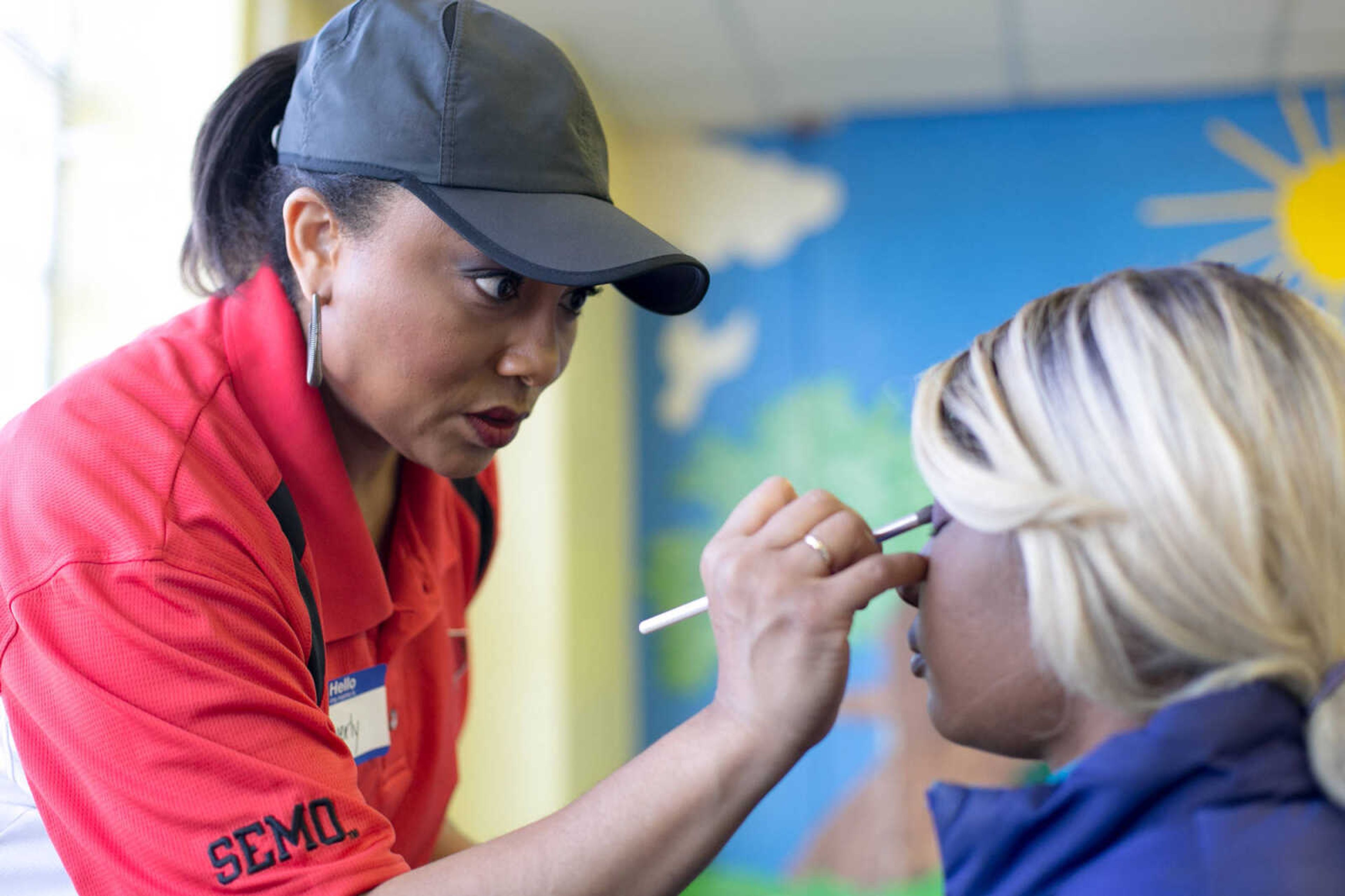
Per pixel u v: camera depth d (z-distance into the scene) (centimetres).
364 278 95
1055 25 319
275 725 84
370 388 99
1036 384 72
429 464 103
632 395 381
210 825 80
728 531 86
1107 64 341
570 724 317
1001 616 73
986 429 72
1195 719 65
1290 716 66
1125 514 66
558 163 98
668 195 384
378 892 81
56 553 84
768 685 80
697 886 346
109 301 221
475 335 96
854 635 345
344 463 112
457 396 99
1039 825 67
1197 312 70
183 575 84
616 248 92
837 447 365
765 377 373
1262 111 354
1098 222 359
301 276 99
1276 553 66
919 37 325
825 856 339
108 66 226
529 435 324
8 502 88
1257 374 67
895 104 369
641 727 371
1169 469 65
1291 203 350
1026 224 363
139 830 80
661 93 359
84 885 84
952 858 70
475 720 316
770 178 379
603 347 359
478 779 315
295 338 103
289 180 100
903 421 362
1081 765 67
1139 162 359
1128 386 68
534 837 81
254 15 232
